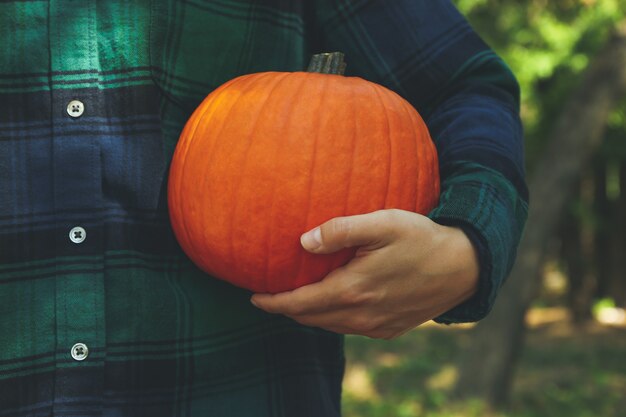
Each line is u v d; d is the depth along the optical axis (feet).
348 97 2.28
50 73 2.17
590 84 15.07
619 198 24.25
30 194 2.15
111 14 2.22
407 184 2.28
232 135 2.22
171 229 2.32
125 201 2.23
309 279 2.23
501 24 20.20
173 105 2.33
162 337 2.23
